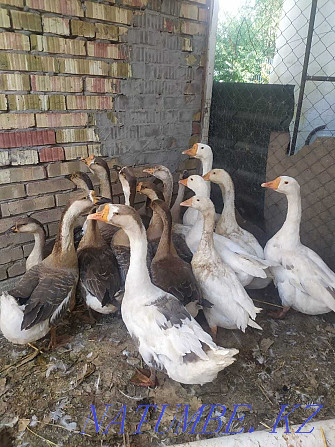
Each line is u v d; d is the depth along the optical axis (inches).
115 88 66.5
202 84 81.4
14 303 44.3
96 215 41.9
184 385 46.7
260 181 78.7
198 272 51.1
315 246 72.3
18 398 43.9
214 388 46.4
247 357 51.2
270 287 68.4
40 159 60.4
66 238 50.7
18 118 56.3
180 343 39.0
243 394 45.8
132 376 47.4
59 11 55.6
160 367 41.3
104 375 47.4
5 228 59.2
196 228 62.8
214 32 77.0
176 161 82.4
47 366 48.3
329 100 80.3
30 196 61.0
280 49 89.0
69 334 54.3
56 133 61.2
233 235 63.9
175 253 57.6
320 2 76.5
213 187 91.0
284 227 57.1
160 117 75.9
